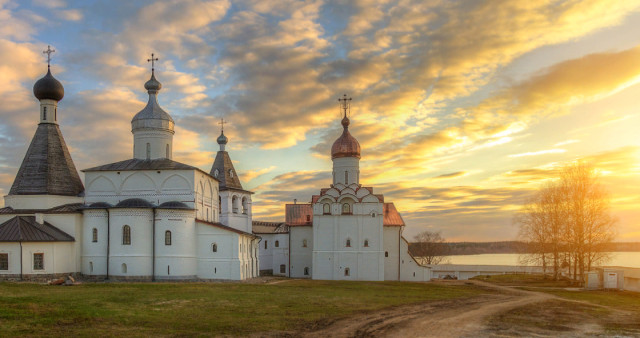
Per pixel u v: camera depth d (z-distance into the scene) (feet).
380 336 98.12
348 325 107.55
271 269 308.19
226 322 104.99
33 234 189.67
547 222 255.70
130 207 198.29
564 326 115.55
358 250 255.29
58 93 221.25
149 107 231.09
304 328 102.83
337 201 258.57
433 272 365.61
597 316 132.67
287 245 293.84
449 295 175.11
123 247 197.06
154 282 185.47
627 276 217.77
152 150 227.40
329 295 155.53
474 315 127.24
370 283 217.97
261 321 107.65
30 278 186.09
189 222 206.28
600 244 235.81
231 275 206.69
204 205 229.04
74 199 216.74
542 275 302.66
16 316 98.89
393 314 124.16
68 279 168.04
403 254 271.28
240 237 212.64
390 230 272.92
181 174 212.84
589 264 236.22
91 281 195.31
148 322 101.76
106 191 214.48
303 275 285.23
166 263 198.90
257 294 148.97
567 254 257.14
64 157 219.61
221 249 208.23
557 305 153.58
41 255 189.98
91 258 200.03
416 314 125.70
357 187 269.23
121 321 101.19
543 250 260.21
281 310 122.21
